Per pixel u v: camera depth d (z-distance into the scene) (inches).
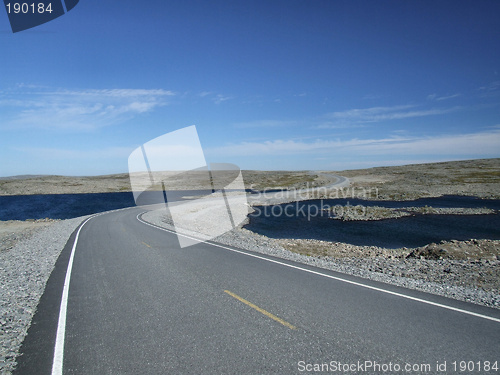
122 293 264.2
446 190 1974.7
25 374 145.8
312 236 810.2
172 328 193.0
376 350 163.9
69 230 740.7
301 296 250.4
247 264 367.2
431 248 509.7
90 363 154.6
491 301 242.2
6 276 330.6
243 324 197.3
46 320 210.4
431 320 202.7
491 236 778.8
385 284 288.4
